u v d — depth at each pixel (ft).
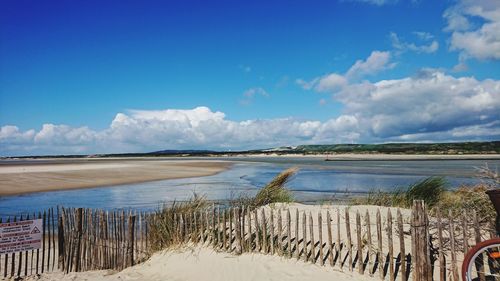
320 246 20.57
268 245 22.75
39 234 25.21
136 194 67.05
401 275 18.78
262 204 31.01
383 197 34.27
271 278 19.86
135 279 22.77
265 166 180.04
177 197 62.08
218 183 87.92
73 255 26.63
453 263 17.65
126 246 25.63
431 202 32.68
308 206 29.78
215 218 25.54
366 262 20.42
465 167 151.94
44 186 79.92
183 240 25.88
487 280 17.71
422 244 17.80
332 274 19.60
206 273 21.90
